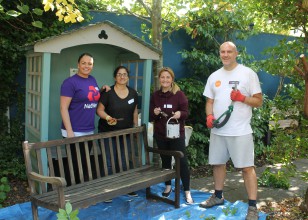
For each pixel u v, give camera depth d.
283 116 4.04
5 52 4.84
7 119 5.03
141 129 4.20
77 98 3.76
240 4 5.25
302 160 6.53
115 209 3.88
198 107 6.13
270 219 3.64
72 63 4.89
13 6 4.84
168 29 5.80
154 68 4.98
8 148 4.96
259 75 7.39
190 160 5.80
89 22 5.44
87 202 3.09
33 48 3.99
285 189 4.69
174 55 6.25
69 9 3.38
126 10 5.32
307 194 3.77
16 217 3.60
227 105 3.53
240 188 4.79
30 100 4.66
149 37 5.71
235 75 3.53
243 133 3.48
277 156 3.89
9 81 4.97
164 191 4.27
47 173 4.15
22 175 4.69
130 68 5.57
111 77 5.24
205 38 6.14
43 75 3.83
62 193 2.86
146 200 4.16
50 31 5.12
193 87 5.86
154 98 4.06
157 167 4.14
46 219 3.57
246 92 3.50
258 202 4.18
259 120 6.41
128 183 3.52
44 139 3.94
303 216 3.71
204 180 5.21
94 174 4.71
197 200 4.19
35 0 4.95
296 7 3.54
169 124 3.84
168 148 4.12
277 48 3.52
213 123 3.58
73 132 3.72
